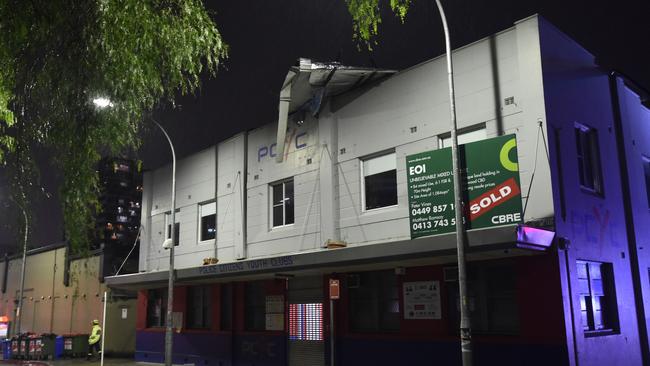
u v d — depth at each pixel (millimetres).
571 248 12023
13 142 8297
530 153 12305
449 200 12695
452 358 13070
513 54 13000
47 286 36625
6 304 42875
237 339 19344
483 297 12969
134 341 26938
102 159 9477
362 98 16297
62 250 35031
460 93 13906
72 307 32781
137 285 22766
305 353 16906
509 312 12516
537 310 11719
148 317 24344
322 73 15391
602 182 13875
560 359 11219
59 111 8844
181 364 21516
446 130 14070
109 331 28297
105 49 8469
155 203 25125
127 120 9070
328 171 16719
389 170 15445
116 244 30594
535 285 11820
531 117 12398
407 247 12812
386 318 15000
